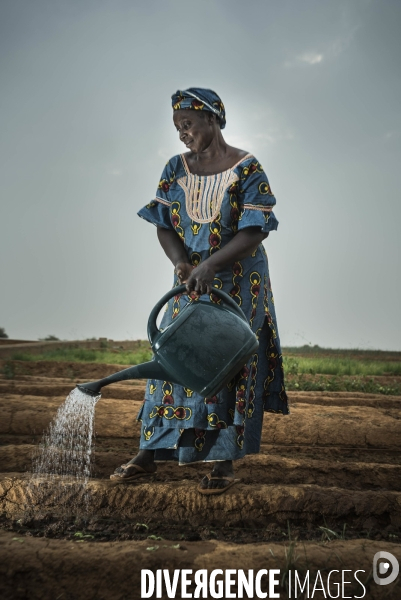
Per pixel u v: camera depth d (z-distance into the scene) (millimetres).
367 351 28359
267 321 3348
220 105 3256
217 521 3150
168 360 2855
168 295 3023
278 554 2465
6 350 16734
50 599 2221
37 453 4230
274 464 4016
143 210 3363
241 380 3143
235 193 3184
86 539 2871
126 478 3262
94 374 11375
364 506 3184
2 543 2520
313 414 5742
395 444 5262
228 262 3045
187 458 3146
